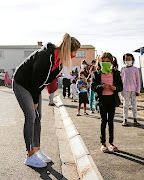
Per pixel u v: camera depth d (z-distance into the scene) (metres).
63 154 3.93
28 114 3.23
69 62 3.12
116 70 3.94
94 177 2.76
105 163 3.18
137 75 5.40
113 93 3.80
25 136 3.28
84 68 9.06
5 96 14.91
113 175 2.80
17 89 3.16
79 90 7.14
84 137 4.50
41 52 3.02
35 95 3.06
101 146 3.78
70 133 5.00
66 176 3.05
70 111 7.95
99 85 3.76
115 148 3.69
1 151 4.00
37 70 2.96
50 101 10.23
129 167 3.04
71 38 3.14
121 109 8.20
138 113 7.23
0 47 37.84
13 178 2.96
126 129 5.13
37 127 3.48
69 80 12.46
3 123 6.41
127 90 5.41
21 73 3.13
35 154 3.37
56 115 7.85
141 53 15.27
